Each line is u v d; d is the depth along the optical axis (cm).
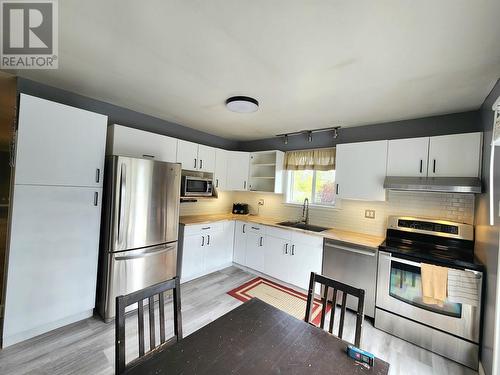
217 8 117
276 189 376
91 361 176
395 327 225
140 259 245
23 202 183
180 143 324
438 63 156
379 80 184
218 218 375
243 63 170
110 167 229
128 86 223
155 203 256
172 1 114
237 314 130
